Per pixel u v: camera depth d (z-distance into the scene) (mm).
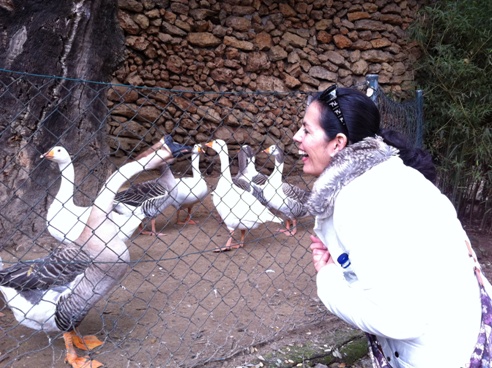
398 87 8609
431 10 6734
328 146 1633
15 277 2465
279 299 3508
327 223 1629
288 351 2799
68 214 3723
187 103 8117
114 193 2658
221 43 8211
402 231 1360
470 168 5762
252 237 5062
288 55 8516
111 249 2490
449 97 5914
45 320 2498
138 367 2541
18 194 4238
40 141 4316
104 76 4938
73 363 2531
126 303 3018
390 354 1598
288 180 7609
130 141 7785
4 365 2529
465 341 1413
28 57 4109
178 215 5504
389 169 1484
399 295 1341
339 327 3137
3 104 4031
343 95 1599
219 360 2648
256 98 8039
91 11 4449
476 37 5926
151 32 7746
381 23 8586
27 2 4027
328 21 8562
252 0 8258
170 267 4047
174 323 3070
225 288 3658
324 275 1632
